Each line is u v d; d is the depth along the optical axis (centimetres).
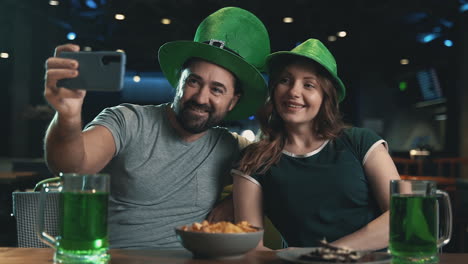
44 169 677
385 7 920
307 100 172
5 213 422
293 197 171
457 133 950
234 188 178
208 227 117
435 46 1068
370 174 173
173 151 177
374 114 1215
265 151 176
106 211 105
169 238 176
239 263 113
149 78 1323
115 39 1111
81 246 102
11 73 1054
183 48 173
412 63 1134
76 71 107
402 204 109
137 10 990
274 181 173
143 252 125
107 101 1283
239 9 184
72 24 1049
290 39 1073
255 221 174
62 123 124
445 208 120
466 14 912
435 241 109
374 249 155
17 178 443
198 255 118
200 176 179
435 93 1052
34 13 1009
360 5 930
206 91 172
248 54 182
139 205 175
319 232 170
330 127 178
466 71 920
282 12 959
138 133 176
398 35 1080
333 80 178
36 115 930
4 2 980
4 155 1057
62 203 103
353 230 171
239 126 1026
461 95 923
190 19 1000
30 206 175
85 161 151
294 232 174
